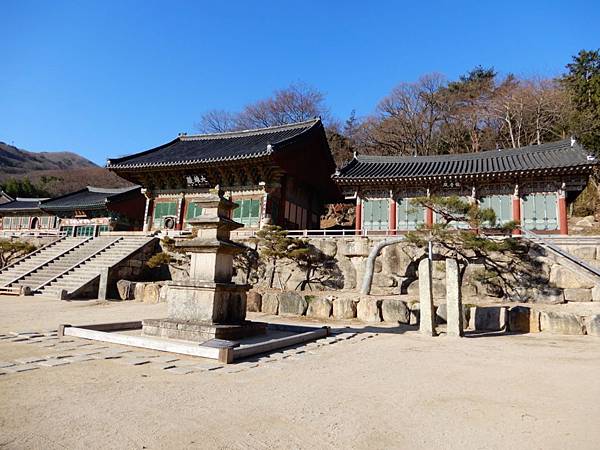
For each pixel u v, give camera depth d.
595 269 16.92
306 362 8.72
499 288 18.86
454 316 13.39
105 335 9.72
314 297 17.78
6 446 3.96
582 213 37.53
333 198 38.69
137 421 4.80
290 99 58.78
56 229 43.94
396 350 10.64
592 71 41.81
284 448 4.26
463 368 8.58
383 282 20.47
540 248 18.47
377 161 30.69
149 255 25.39
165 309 17.38
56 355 8.02
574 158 22.86
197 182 30.55
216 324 10.19
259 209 28.27
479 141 50.22
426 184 25.31
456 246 19.23
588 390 6.90
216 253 10.88
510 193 23.98
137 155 34.69
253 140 35.06
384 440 4.60
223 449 4.15
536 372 8.23
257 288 21.78
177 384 6.46
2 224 47.31
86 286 20.95
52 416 4.82
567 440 4.70
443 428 5.03
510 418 5.44
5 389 5.74
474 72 55.72
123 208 41.53
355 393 6.49
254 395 6.11
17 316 14.39
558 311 15.66
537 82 46.41
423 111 52.81
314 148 32.84
